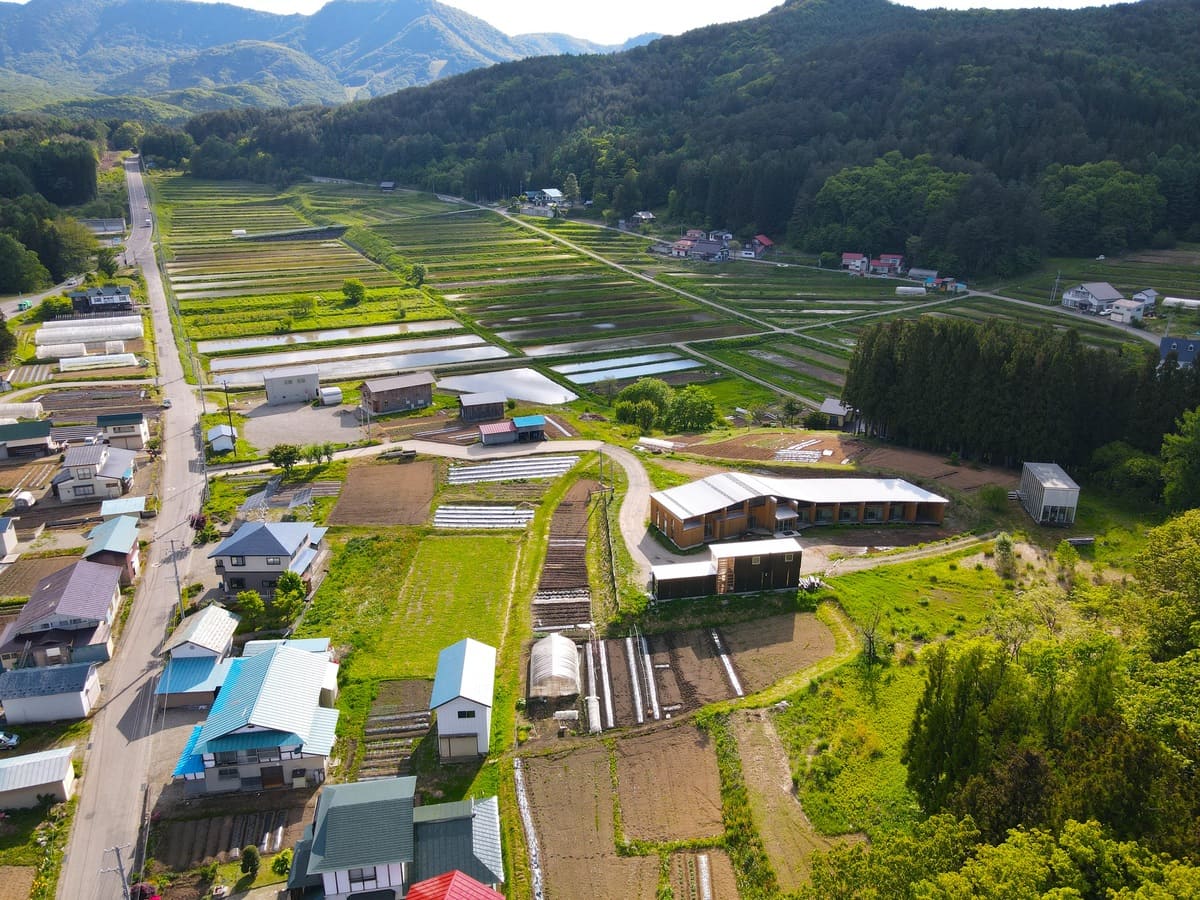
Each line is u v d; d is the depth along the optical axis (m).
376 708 57.75
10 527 78.69
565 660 60.28
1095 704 42.53
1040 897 29.73
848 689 57.94
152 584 73.75
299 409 119.62
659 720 56.38
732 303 185.25
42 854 46.34
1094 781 35.28
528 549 79.56
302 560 73.44
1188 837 32.75
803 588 71.12
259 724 50.66
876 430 108.81
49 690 56.56
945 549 77.50
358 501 89.31
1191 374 88.19
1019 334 97.94
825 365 148.00
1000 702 43.31
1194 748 38.88
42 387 126.06
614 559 76.06
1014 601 64.75
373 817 43.97
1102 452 89.69
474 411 114.06
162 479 95.75
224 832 48.00
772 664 62.06
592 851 46.09
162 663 63.00
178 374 134.12
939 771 44.38
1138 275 184.75
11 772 49.31
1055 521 81.25
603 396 130.62
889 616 66.62
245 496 91.12
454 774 51.97
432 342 156.25
